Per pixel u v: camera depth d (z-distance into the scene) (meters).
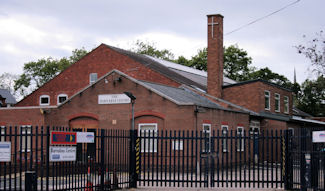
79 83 40.19
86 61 40.12
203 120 25.81
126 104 26.55
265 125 35.81
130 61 37.91
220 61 36.78
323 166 13.22
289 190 15.83
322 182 13.30
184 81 37.66
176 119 25.14
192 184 17.94
